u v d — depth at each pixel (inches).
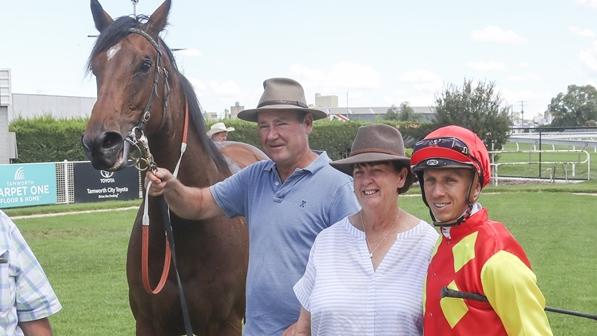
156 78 122.3
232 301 136.6
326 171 108.3
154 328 136.2
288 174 111.3
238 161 193.5
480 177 79.3
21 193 592.4
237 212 119.4
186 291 131.1
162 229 128.0
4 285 88.2
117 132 113.5
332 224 105.0
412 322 85.5
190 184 134.8
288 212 106.7
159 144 129.6
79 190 637.9
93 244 387.5
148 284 122.3
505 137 838.5
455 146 78.1
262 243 108.0
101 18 130.3
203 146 138.1
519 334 72.5
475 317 74.9
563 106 2390.5
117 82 116.3
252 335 107.3
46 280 94.7
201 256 130.7
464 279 76.0
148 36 123.0
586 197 622.5
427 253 88.3
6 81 728.3
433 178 80.2
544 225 435.5
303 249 105.8
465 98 833.5
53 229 446.6
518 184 784.9
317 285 90.4
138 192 679.1
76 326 222.2
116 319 231.1
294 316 105.5
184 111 132.9
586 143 1107.3
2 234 89.2
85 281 290.5
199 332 137.8
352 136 936.3
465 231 78.8
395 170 92.6
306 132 110.6
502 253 75.1
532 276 74.0
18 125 726.5
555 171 892.0
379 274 88.1
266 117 109.1
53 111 1294.3
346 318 87.0
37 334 94.4
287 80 110.4
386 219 91.7
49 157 733.3
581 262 314.3
